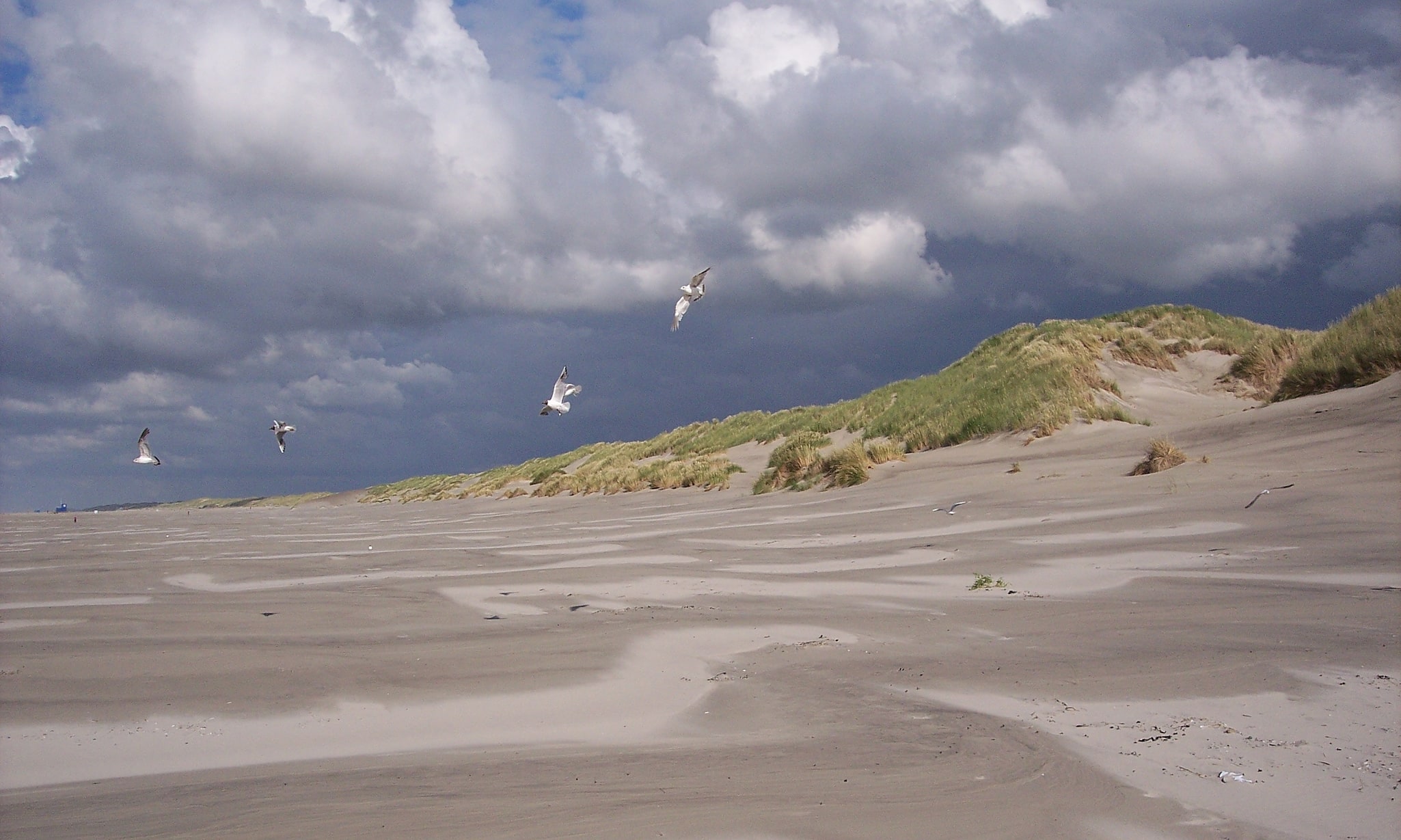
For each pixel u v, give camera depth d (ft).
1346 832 15.02
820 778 17.97
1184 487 51.52
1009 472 67.72
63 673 28.09
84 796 18.57
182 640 32.76
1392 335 64.18
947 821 15.75
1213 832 15.15
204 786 18.94
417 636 32.65
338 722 23.52
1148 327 112.88
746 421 150.51
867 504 66.13
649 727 22.43
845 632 30.83
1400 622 26.43
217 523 118.01
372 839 15.49
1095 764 18.19
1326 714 20.30
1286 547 36.88
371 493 231.50
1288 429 58.75
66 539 89.15
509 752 20.72
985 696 23.04
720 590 39.91
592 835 15.39
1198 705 21.38
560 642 30.76
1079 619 29.99
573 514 93.35
